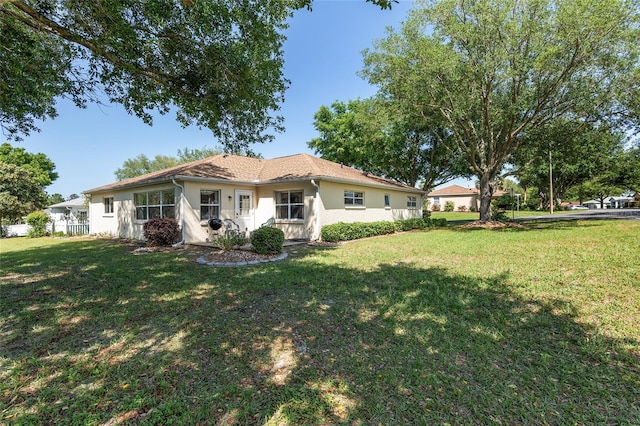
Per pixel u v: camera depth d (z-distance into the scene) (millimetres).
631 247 7379
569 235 10352
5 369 2783
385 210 16562
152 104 7238
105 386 2523
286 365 2809
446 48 12547
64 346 3229
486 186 17031
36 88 6445
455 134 16391
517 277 5480
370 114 16281
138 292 5125
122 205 14266
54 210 31719
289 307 4266
